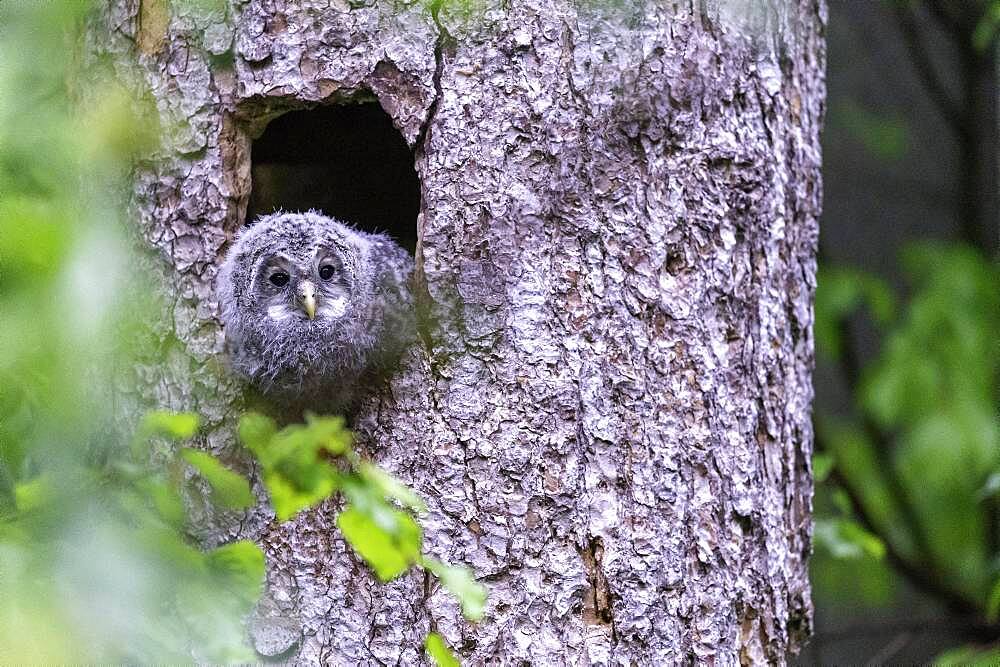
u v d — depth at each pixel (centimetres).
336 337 690
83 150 603
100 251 449
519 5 694
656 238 704
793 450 779
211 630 435
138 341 698
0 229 476
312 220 718
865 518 1241
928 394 1232
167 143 717
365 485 441
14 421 541
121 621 378
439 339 695
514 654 675
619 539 688
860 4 1414
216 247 718
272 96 704
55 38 662
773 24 763
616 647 682
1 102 614
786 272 777
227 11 709
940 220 1434
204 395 710
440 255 692
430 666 677
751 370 736
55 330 473
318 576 689
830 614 1346
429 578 685
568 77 696
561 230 695
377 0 697
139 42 726
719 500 712
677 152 710
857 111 1407
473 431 688
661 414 701
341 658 682
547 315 691
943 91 1403
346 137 870
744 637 729
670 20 711
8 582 371
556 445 686
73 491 425
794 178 786
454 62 694
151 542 418
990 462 1204
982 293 1271
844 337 1334
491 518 683
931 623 1218
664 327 705
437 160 693
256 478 698
